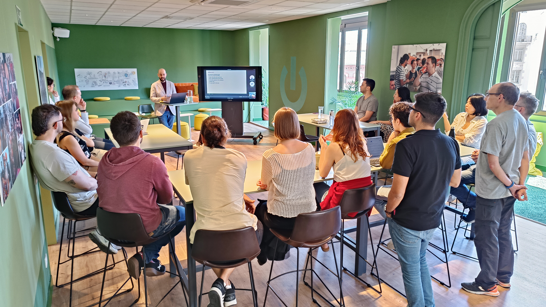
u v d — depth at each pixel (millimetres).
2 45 1901
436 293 2754
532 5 5363
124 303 2617
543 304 2633
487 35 4652
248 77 7992
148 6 6367
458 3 4844
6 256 1563
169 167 5871
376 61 6340
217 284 2209
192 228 2143
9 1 2299
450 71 5066
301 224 2123
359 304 2633
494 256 2654
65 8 6512
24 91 2506
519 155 2531
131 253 3326
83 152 3119
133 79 10359
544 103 5527
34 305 2104
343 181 2545
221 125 2156
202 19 8328
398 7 5719
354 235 3721
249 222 2150
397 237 2203
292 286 2848
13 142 1864
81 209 2609
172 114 7648
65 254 3273
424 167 2020
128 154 2199
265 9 6738
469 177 3334
